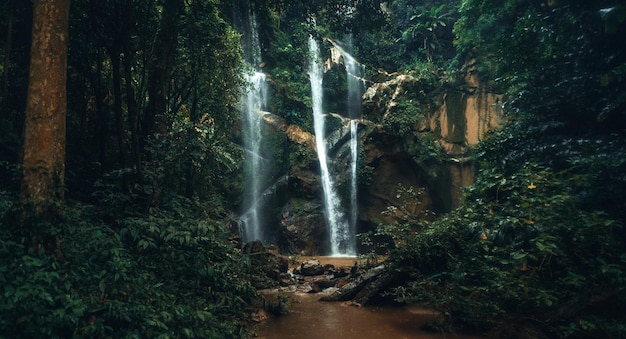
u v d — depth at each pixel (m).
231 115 13.41
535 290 5.61
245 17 21.02
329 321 6.32
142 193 6.15
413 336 5.60
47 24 4.21
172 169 6.37
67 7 4.36
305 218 18.56
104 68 9.51
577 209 6.55
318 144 20.58
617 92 8.29
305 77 21.50
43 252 3.86
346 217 19.56
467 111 20.73
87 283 3.92
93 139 8.94
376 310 7.11
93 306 3.65
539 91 9.62
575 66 9.29
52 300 3.38
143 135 7.55
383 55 24.61
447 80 21.42
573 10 9.23
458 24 14.48
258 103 20.14
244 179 18.52
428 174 20.12
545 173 6.94
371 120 20.89
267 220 18.89
